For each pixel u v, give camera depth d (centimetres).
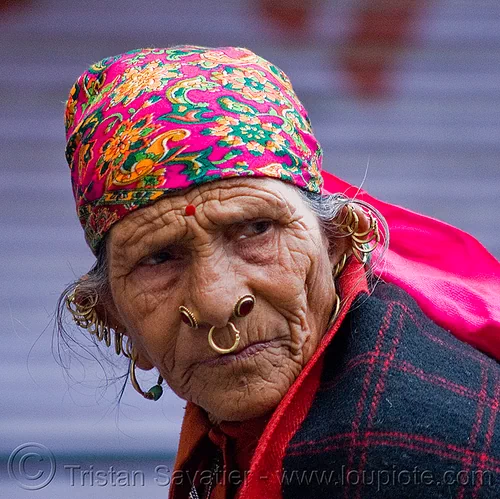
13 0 1042
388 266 449
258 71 398
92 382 955
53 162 1066
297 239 381
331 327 397
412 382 370
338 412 370
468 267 481
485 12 1068
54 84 1063
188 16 1055
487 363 398
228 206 361
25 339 1017
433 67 1072
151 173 364
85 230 410
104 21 1055
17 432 955
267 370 380
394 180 1077
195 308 368
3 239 1049
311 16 1056
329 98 1073
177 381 396
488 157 1078
